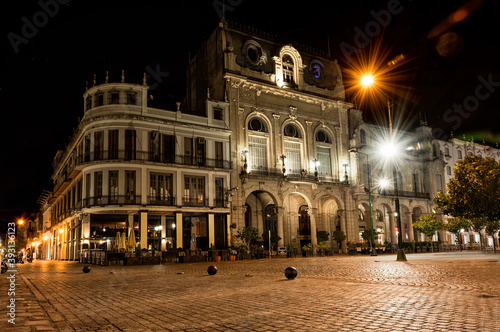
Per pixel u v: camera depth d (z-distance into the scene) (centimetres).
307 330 518
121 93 3375
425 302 716
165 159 3444
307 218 4512
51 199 5338
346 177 4591
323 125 4544
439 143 5809
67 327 573
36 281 1380
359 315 606
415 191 5431
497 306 665
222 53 3991
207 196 3578
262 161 4053
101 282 1282
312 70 4653
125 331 545
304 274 1436
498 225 4175
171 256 2847
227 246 3544
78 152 3784
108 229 3441
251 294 873
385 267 1712
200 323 582
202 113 3838
